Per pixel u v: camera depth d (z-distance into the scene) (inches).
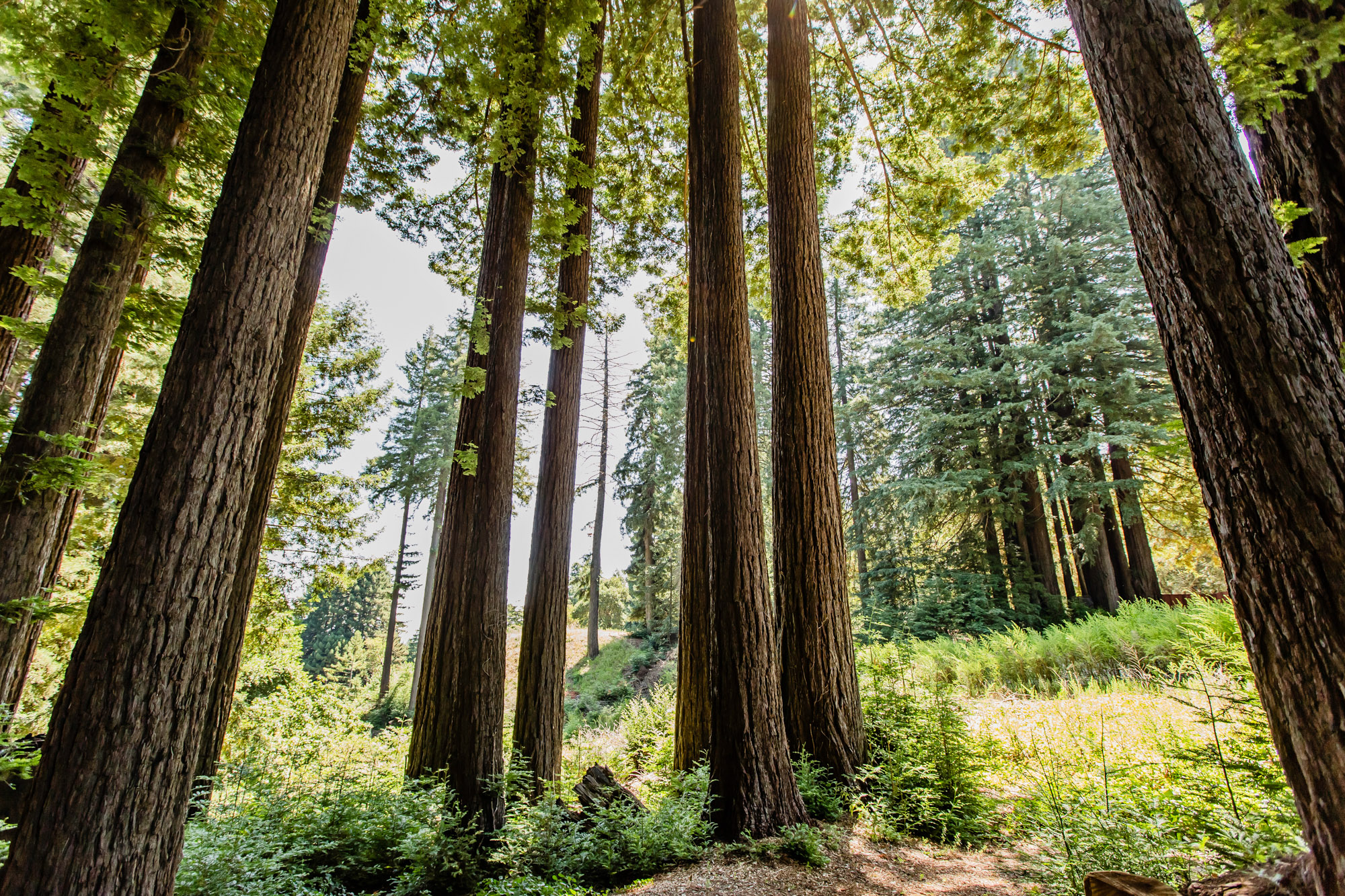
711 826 174.2
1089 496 527.8
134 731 85.7
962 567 606.9
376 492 690.8
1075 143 344.5
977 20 328.2
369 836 171.0
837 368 886.4
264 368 107.2
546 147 257.4
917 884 144.5
